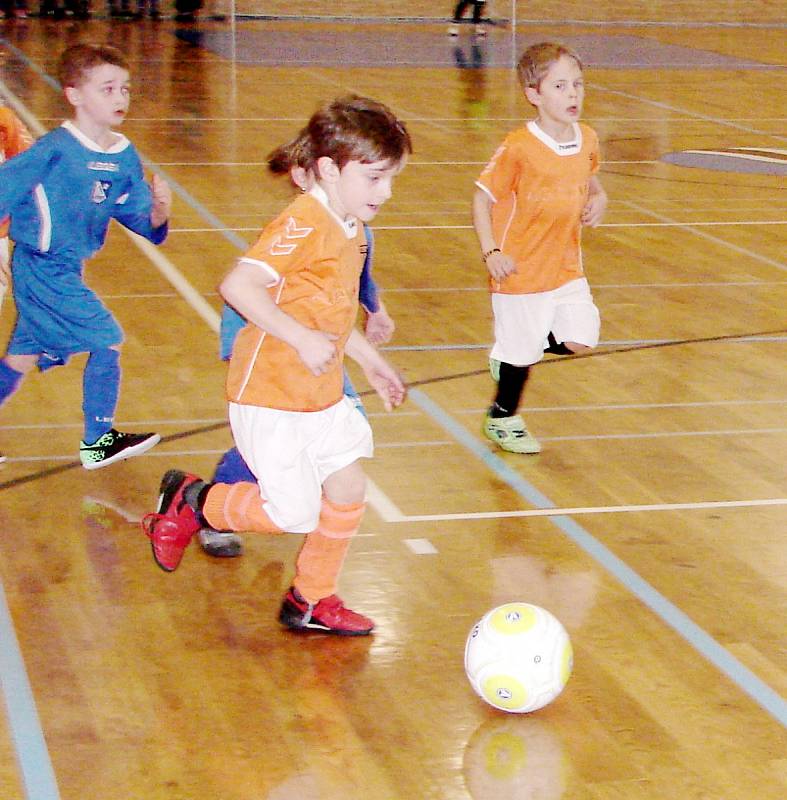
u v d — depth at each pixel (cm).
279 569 432
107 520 464
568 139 514
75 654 373
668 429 566
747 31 2606
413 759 324
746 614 404
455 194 1052
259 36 2242
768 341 694
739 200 1062
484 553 443
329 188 356
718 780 317
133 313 716
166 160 1149
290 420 364
